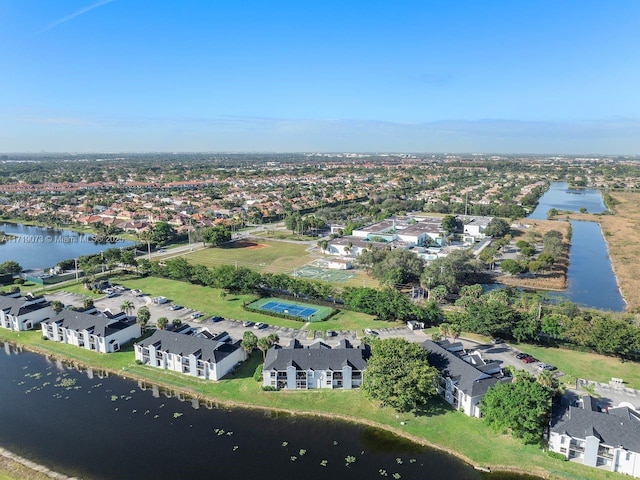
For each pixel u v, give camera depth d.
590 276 196.75
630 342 110.00
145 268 190.00
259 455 80.19
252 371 108.69
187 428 87.88
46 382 106.12
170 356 109.75
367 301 140.88
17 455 79.69
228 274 163.50
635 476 74.00
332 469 76.75
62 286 174.62
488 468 76.88
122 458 79.06
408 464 78.06
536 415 79.50
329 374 100.19
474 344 121.69
